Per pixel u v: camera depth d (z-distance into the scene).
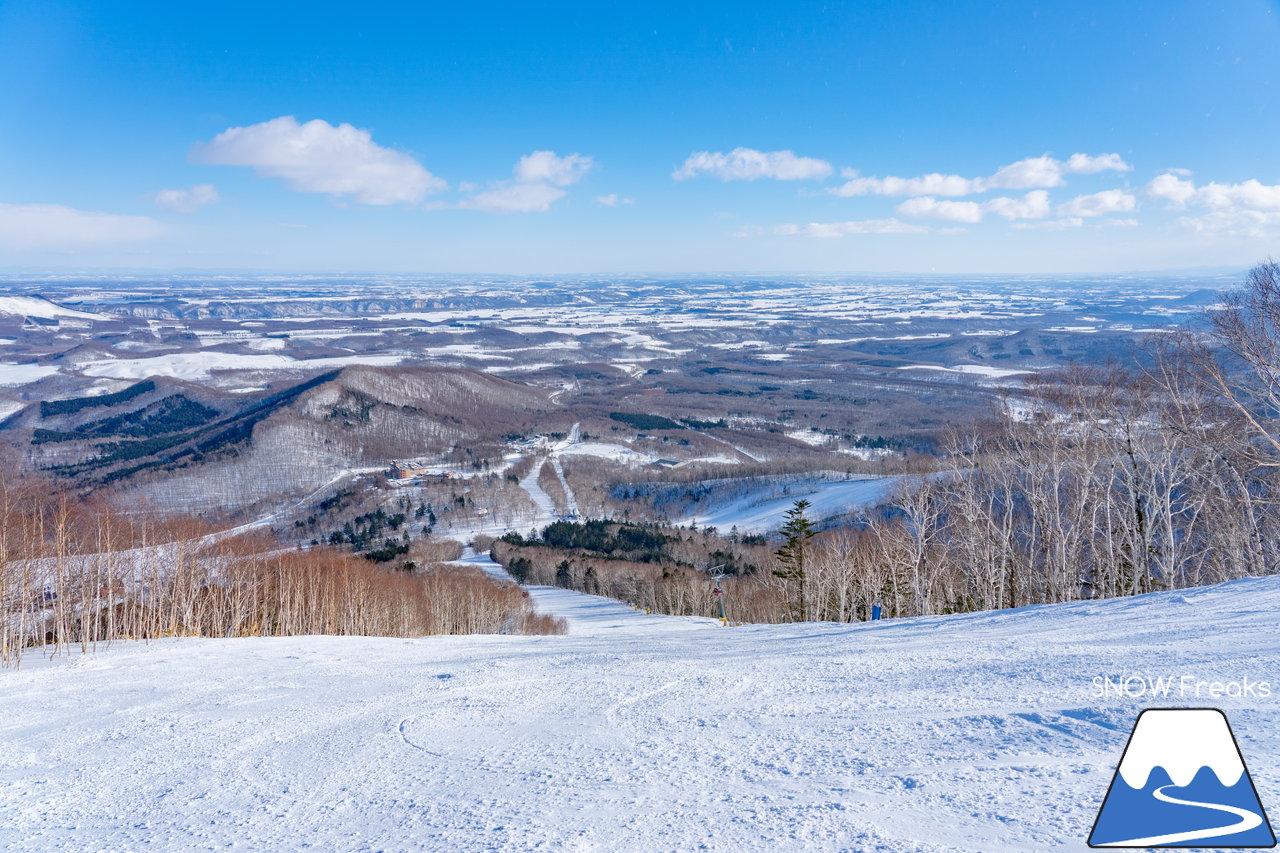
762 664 10.47
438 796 5.44
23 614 21.77
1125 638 9.68
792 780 5.12
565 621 58.22
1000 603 29.88
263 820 5.25
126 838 5.10
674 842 4.18
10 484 45.22
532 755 6.38
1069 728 5.68
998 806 4.30
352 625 43.53
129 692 11.43
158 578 34.41
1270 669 6.91
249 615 37.84
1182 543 26.88
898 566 37.53
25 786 6.57
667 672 10.29
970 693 7.22
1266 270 21.66
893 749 5.63
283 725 8.45
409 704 9.22
